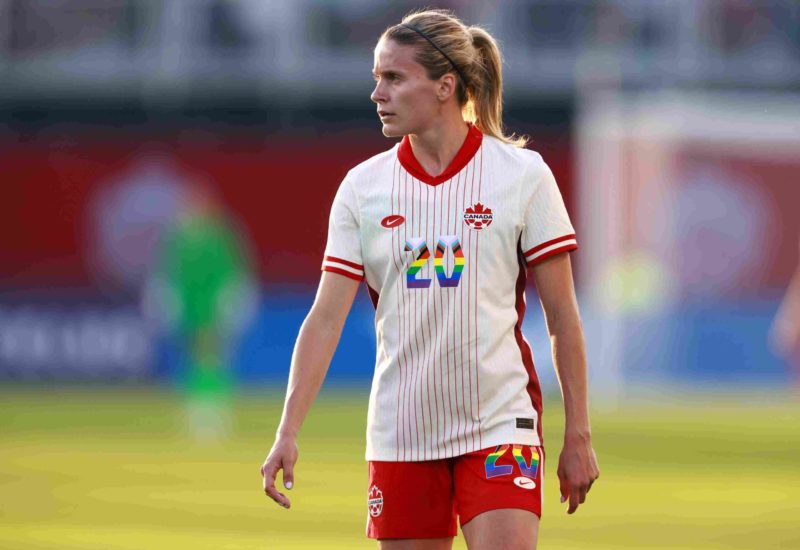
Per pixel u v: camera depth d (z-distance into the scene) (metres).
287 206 104.56
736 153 100.06
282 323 103.00
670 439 63.38
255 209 104.75
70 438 63.19
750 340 99.81
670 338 98.88
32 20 105.94
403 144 18.70
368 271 18.69
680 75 105.06
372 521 18.75
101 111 105.56
